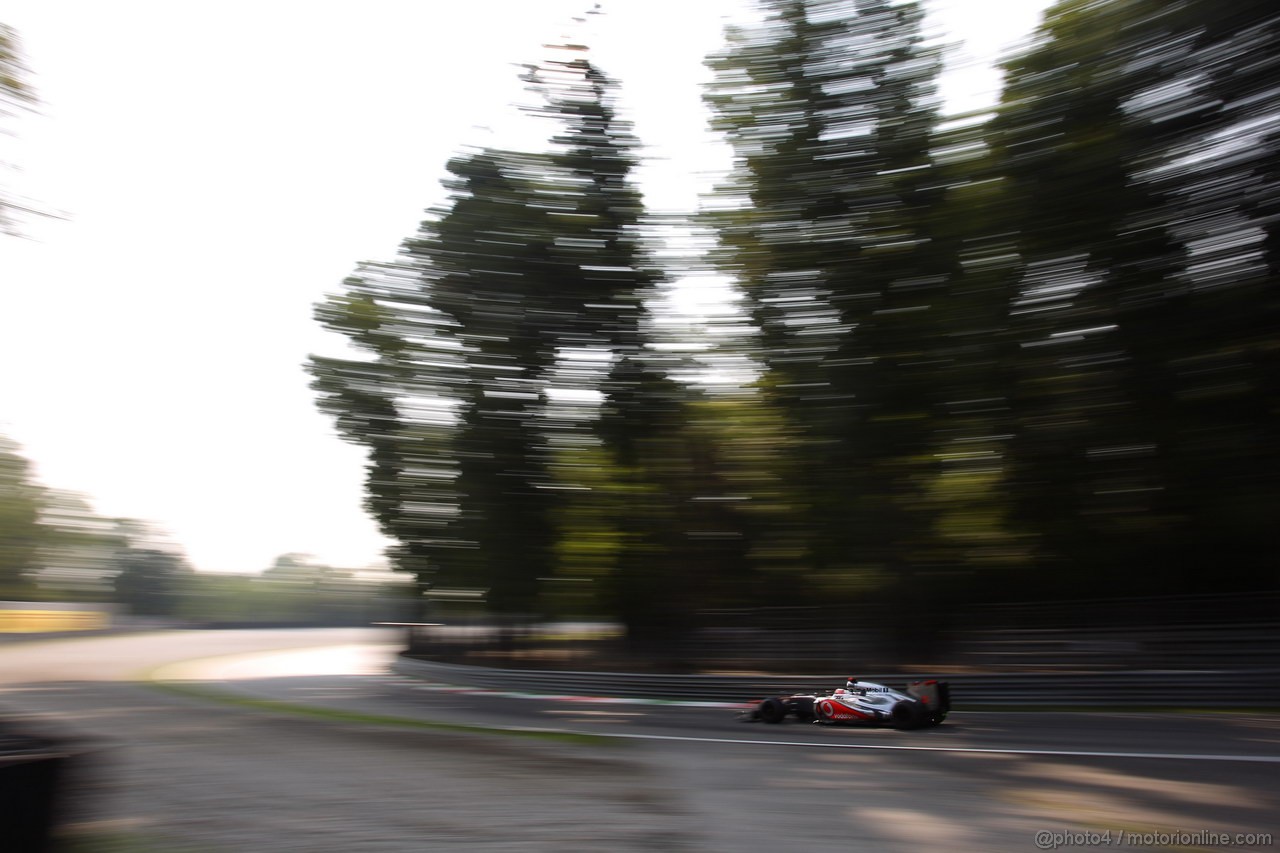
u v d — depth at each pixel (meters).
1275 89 14.95
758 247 19.36
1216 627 14.46
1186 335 15.40
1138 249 16.06
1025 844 6.05
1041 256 16.84
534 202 21.38
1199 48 15.59
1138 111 16.39
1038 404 17.06
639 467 21.16
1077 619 15.80
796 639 18.39
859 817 6.90
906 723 12.16
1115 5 16.41
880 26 19.42
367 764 9.64
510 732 12.68
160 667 27.83
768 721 13.40
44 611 48.78
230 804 7.47
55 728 12.41
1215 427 15.51
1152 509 16.59
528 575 21.17
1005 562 18.78
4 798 4.98
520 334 20.84
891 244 18.20
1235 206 15.41
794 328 18.98
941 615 17.67
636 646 20.98
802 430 18.59
